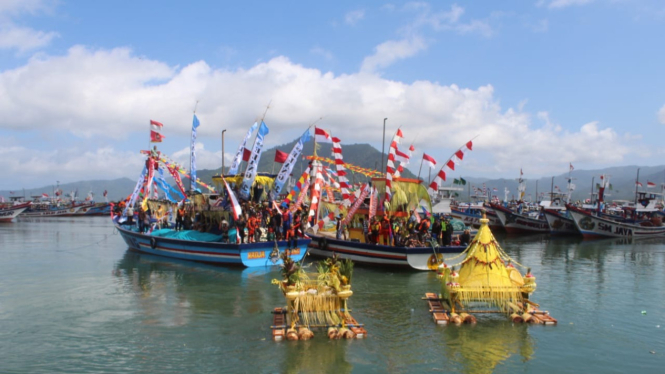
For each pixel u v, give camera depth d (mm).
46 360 11953
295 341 13094
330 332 13398
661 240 48375
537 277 24312
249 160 26266
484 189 91375
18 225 68562
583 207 69375
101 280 22516
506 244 43844
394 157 26281
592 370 11398
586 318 15867
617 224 51000
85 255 31922
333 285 13555
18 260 29625
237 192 27281
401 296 18938
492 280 15102
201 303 17750
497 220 60000
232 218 27312
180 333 14023
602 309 17188
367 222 27891
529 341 13297
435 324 14797
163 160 34281
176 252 28938
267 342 13039
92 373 11117
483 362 11727
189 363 11648
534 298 19016
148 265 26875
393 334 13750
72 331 14359
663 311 16938
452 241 28516
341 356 11992
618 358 12164
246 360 11773
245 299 18359
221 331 14172
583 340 13516
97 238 45656
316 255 30938
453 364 11602
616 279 23734
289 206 29594
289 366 11367
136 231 35000
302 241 26203
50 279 22906
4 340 13547
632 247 41125
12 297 19000
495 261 15344
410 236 25906
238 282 21688
